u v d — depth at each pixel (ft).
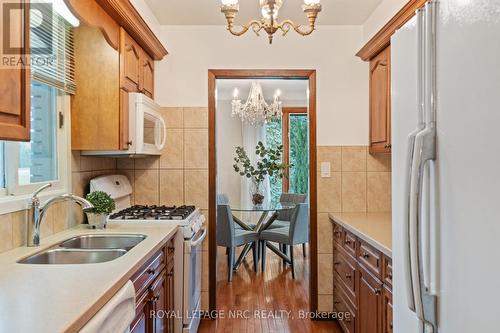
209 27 10.11
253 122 17.95
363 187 10.24
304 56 10.17
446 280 3.05
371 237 6.70
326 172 10.23
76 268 4.43
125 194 9.39
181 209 9.18
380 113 9.21
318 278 10.15
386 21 8.45
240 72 10.09
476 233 2.69
